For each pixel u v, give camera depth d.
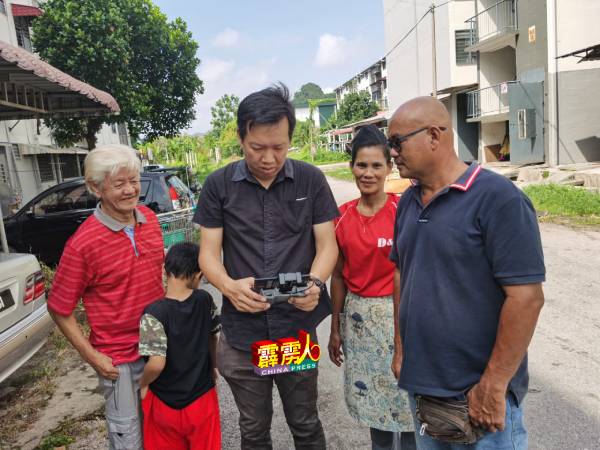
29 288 3.38
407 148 1.46
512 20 16.11
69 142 15.08
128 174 1.95
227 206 1.94
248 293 1.78
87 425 3.06
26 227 7.14
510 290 1.31
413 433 2.23
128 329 2.06
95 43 14.00
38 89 5.74
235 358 2.00
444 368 1.44
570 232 7.62
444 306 1.42
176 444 2.14
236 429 2.93
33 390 3.59
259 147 1.74
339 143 44.09
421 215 1.48
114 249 1.99
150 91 16.58
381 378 2.17
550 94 13.74
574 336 3.86
